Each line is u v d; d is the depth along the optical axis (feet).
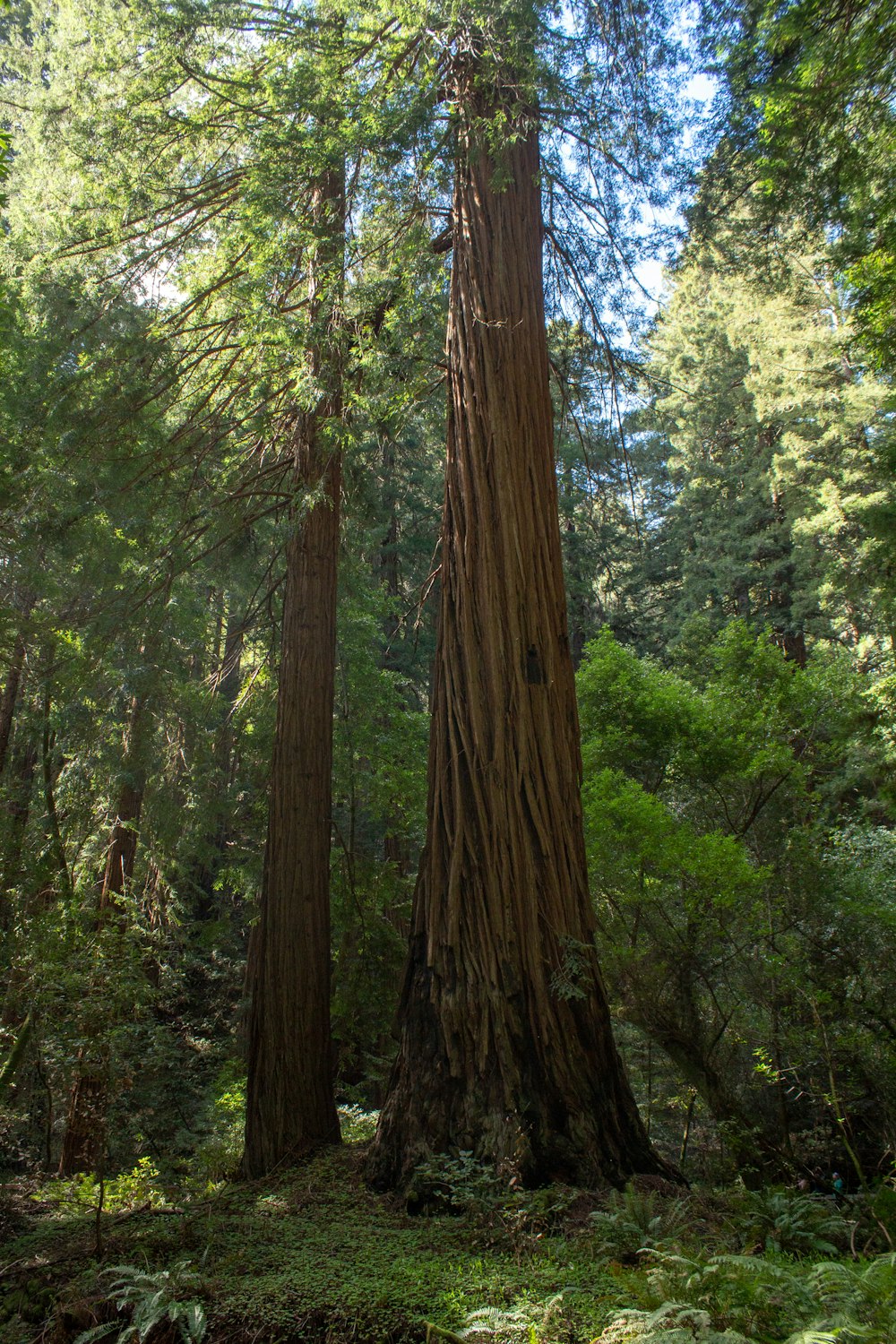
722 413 79.10
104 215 30.53
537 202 26.48
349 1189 19.10
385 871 40.01
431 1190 17.31
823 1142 23.57
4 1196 20.07
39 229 31.76
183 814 40.81
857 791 43.06
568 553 72.02
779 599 76.28
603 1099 18.81
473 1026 18.89
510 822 20.22
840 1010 24.71
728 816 32.81
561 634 22.70
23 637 32.40
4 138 17.72
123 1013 18.66
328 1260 14.42
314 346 27.71
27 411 29.45
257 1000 25.93
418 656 69.72
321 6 27.89
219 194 30.53
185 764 42.60
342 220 29.89
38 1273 14.40
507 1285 13.01
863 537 55.57
